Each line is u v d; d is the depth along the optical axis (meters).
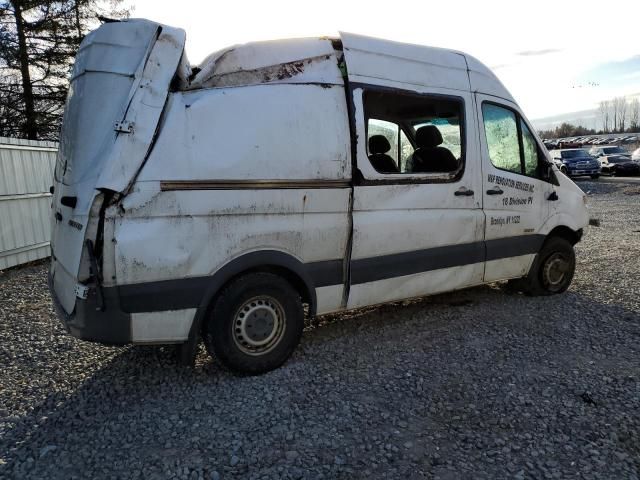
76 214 3.50
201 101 3.63
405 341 4.67
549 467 2.84
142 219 3.44
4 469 2.91
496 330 4.91
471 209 5.05
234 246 3.75
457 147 4.99
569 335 4.76
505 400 3.58
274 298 3.99
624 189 21.16
